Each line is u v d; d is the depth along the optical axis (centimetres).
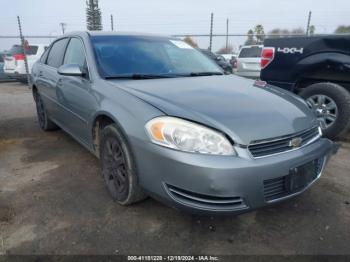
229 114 215
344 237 229
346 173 337
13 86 1160
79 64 329
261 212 260
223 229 237
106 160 275
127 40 342
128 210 259
